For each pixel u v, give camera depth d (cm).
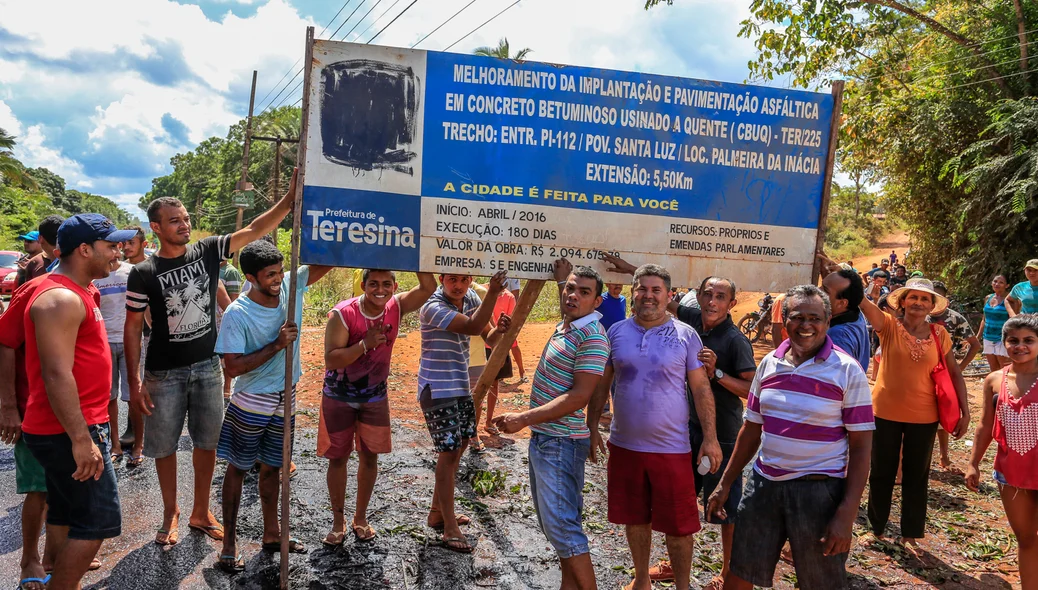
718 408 415
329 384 442
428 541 464
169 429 435
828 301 316
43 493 380
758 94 433
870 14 1625
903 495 488
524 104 410
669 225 429
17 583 395
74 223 337
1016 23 1788
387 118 397
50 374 312
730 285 417
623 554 466
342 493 452
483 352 700
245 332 407
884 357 488
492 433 724
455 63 402
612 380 429
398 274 2094
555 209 416
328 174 393
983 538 513
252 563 423
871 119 1909
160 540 440
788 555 464
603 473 627
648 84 422
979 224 1820
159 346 430
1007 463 403
